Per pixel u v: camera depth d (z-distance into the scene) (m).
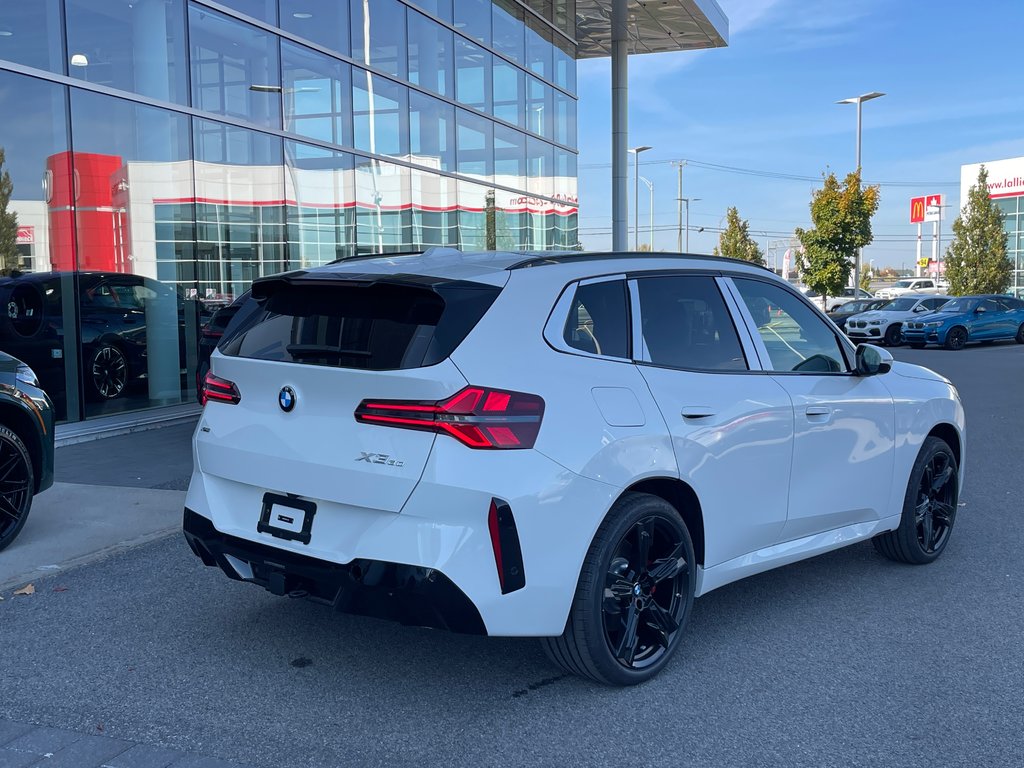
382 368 3.27
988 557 5.55
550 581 3.33
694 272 4.28
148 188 10.70
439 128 15.95
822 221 37.81
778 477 4.28
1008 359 20.97
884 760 3.15
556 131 20.80
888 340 26.89
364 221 14.11
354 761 3.14
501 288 3.49
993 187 51.16
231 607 4.66
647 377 3.78
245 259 12.09
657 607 3.78
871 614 4.57
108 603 4.71
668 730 3.37
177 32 10.96
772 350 4.45
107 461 8.31
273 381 3.57
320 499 3.41
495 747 3.24
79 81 9.81
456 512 3.16
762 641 4.22
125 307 10.47
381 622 4.45
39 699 3.63
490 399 3.23
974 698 3.63
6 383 5.53
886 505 5.02
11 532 5.52
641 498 3.62
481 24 17.27
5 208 9.03
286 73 12.57
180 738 3.31
